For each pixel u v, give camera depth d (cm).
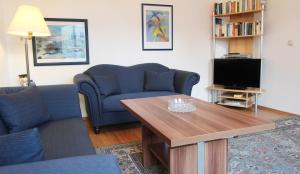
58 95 247
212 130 160
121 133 331
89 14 387
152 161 235
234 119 184
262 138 290
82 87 315
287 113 405
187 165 177
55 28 371
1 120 187
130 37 416
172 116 196
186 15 453
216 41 485
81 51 389
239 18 463
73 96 253
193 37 465
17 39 355
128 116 344
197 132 157
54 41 373
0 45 317
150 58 436
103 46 402
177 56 456
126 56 418
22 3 350
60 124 219
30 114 202
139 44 424
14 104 191
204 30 472
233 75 442
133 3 411
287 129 321
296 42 383
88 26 388
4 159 100
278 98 421
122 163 239
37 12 260
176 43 452
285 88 407
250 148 263
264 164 227
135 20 416
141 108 225
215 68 463
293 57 390
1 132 178
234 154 249
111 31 403
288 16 391
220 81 460
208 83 491
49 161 97
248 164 228
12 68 356
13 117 187
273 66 424
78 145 169
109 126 362
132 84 396
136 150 270
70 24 378
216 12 458
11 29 250
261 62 415
